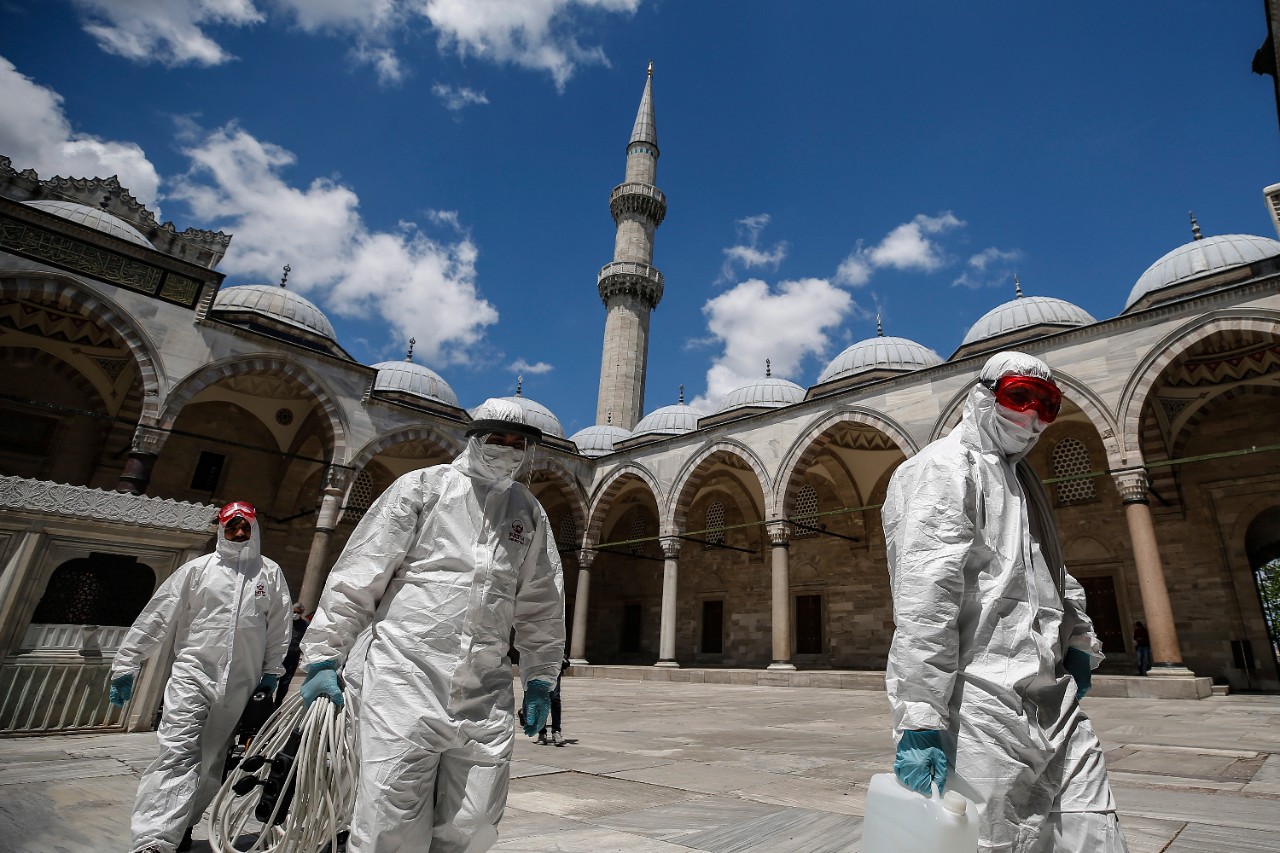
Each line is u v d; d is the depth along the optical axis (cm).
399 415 2328
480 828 216
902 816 177
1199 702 1261
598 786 500
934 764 181
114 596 659
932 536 202
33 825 368
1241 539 1855
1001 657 197
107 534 648
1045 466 2200
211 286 1962
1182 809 429
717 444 2462
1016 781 184
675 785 506
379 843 198
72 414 2197
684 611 3094
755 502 2967
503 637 239
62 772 487
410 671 218
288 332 2581
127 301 1808
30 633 611
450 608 228
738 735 826
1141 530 1491
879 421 2031
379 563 237
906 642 192
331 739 246
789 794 474
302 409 2530
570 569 3338
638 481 3091
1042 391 221
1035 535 229
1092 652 229
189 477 2388
